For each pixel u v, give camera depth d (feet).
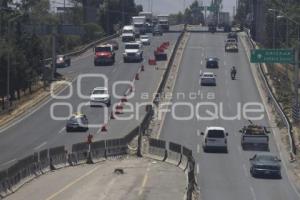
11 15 598.75
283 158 285.02
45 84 470.80
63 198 206.69
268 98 418.10
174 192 217.77
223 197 212.43
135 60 592.19
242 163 272.31
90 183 230.27
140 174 248.73
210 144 295.48
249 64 569.64
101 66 572.92
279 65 583.17
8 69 409.28
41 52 514.68
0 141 309.42
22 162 228.84
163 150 285.64
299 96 424.46
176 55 615.57
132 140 314.14
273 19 614.34
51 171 252.83
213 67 551.18
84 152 274.98
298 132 331.77
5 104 433.48
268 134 330.75
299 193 221.05
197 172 253.85
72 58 652.48
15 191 216.33
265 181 240.12
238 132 341.21
